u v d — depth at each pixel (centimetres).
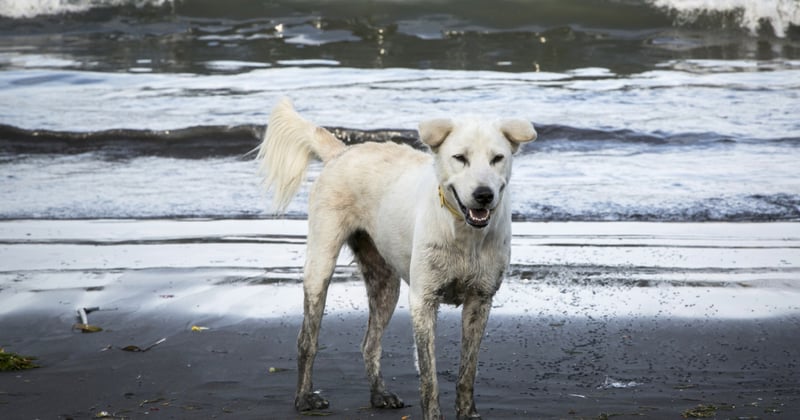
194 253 996
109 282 904
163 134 1453
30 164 1375
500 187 511
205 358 717
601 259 962
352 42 2095
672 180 1254
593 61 1958
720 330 762
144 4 2286
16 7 2233
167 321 803
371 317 650
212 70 1866
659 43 2116
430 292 552
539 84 1742
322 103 1573
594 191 1212
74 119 1513
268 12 2255
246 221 1126
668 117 1523
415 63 1922
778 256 966
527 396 623
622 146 1420
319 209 647
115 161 1398
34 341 758
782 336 746
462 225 532
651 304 828
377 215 624
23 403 618
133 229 1086
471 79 1770
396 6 2273
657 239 1034
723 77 1803
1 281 904
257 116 1510
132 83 1759
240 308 836
